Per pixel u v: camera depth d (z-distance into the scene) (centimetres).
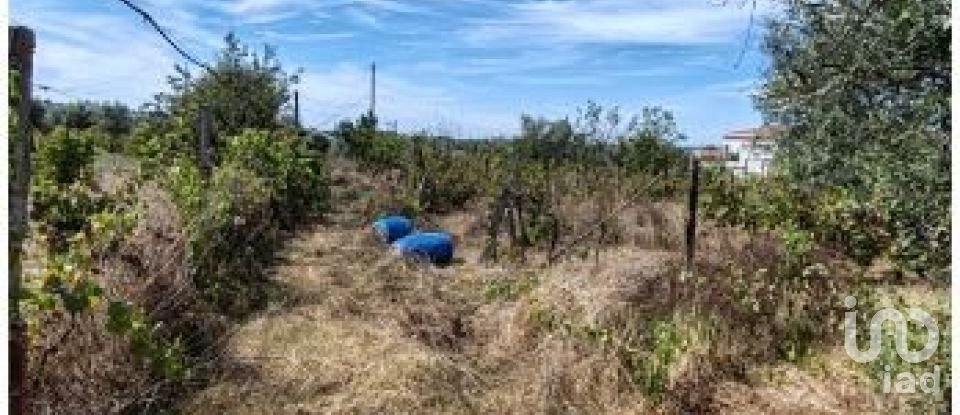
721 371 804
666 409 746
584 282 956
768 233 1334
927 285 1046
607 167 2295
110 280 709
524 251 1505
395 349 822
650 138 2427
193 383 739
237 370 766
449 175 2139
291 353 809
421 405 739
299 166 1700
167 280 786
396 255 1278
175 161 1324
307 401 734
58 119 3094
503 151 2525
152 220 834
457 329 945
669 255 1109
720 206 1405
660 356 773
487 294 1086
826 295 935
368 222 1866
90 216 746
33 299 534
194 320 820
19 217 468
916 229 547
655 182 1898
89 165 1220
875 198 549
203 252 869
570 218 1634
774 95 588
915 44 510
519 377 809
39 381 601
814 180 588
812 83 568
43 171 1238
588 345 807
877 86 543
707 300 909
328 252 1402
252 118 2158
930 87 525
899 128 534
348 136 2705
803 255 1042
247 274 1045
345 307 966
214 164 1691
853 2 537
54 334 625
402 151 2448
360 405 727
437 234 1412
